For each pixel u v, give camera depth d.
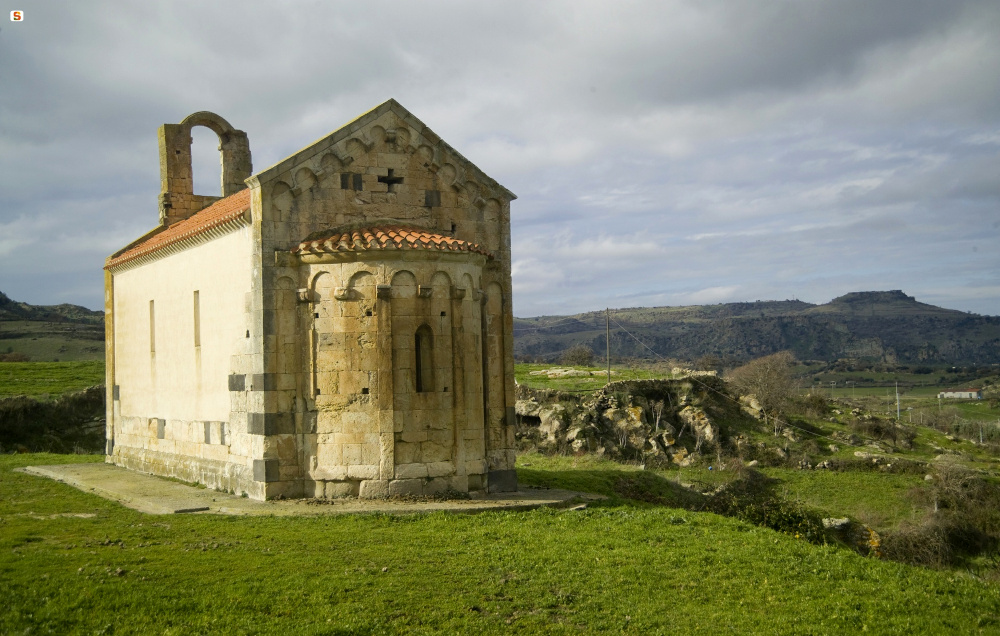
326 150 23.25
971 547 39.19
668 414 53.59
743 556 17.88
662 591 15.54
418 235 22.84
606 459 45.12
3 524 18.91
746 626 13.95
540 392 52.38
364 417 22.06
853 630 14.09
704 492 39.19
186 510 20.98
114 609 12.87
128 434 32.41
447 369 22.75
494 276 25.52
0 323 129.75
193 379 26.89
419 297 22.45
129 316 32.69
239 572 14.99
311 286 22.45
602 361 149.75
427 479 22.39
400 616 13.41
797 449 52.12
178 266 28.23
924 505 42.59
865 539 37.34
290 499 22.11
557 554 17.39
